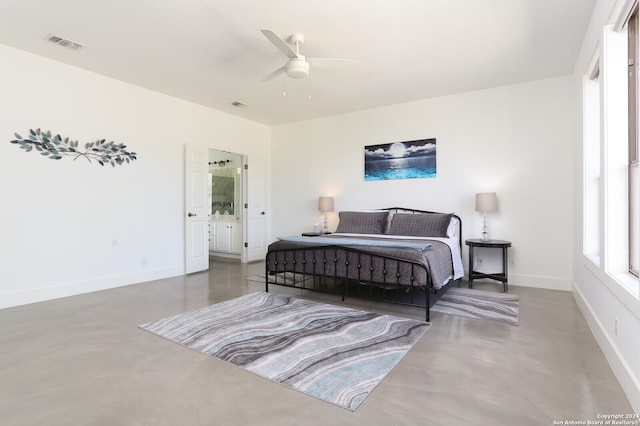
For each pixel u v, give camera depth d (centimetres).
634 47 215
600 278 237
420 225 438
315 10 268
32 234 351
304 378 195
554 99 407
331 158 582
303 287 385
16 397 175
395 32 301
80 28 298
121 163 426
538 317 302
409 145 505
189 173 503
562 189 404
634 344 171
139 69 387
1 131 330
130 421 156
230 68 383
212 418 158
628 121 222
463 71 389
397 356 223
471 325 281
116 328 275
